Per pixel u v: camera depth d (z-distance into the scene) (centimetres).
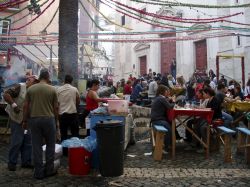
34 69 2047
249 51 2053
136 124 1135
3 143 952
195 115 783
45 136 609
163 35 2886
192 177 609
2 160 743
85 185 560
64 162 723
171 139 821
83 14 3388
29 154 677
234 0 2189
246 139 759
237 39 2158
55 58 1952
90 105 888
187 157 779
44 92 603
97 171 652
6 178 601
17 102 652
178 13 2636
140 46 3225
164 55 2911
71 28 1044
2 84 1659
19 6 2566
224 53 2245
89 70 2258
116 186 555
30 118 602
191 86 1588
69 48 1038
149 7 3003
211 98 880
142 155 800
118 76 3616
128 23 3350
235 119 1069
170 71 2702
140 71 3275
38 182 578
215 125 842
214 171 653
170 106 827
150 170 659
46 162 611
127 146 901
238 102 1048
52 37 1811
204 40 2469
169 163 720
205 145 776
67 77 815
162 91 851
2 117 990
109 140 612
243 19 2116
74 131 805
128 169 667
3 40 1966
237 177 610
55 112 626
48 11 2844
